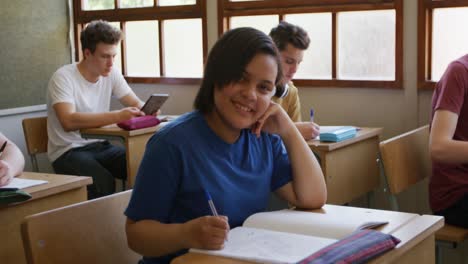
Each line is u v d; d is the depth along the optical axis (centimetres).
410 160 238
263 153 152
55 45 421
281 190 158
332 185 261
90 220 147
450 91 225
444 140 221
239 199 143
